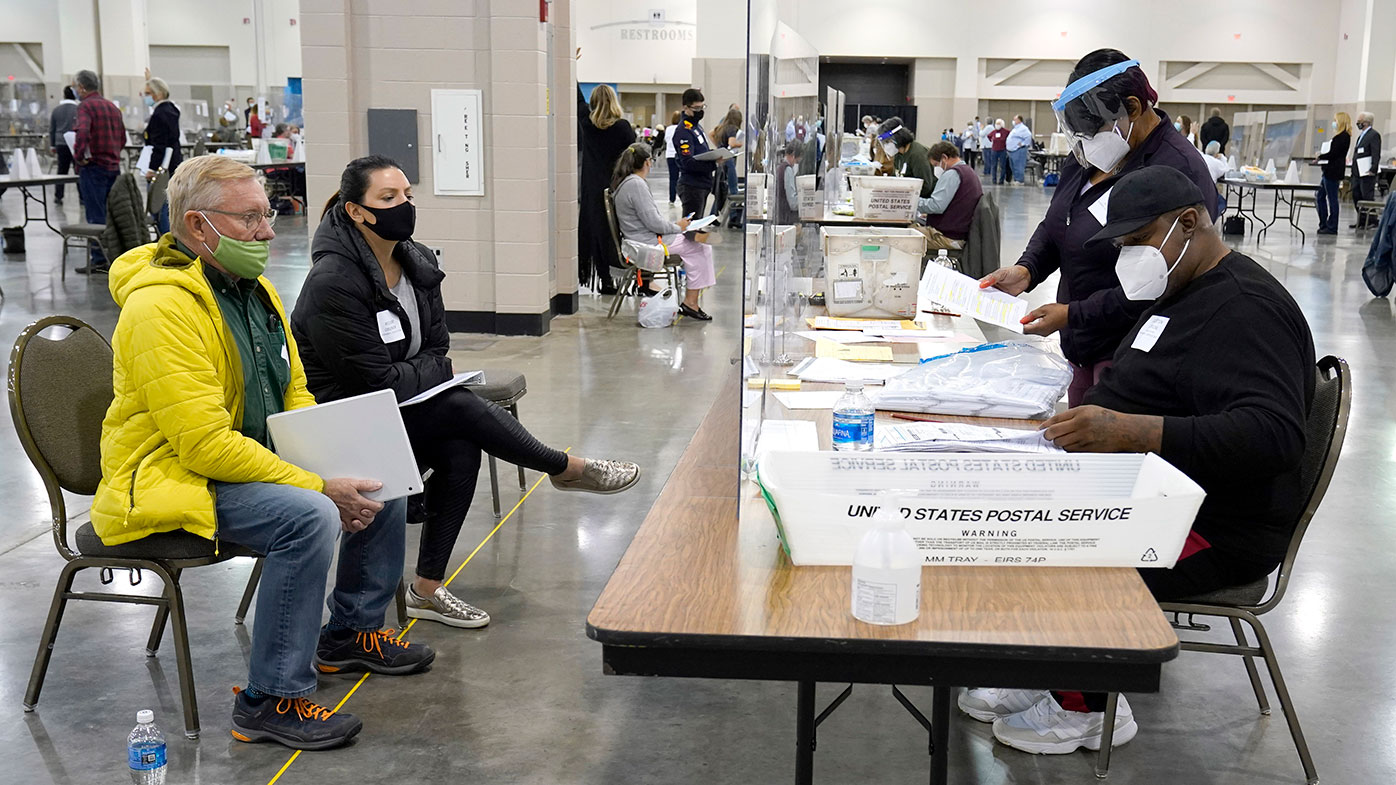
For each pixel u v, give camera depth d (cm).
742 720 271
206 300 246
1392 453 492
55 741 257
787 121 269
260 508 246
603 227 910
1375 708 276
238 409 258
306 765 247
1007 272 340
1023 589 161
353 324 297
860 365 306
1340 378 229
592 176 912
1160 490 170
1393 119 2441
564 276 818
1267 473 207
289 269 1011
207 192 242
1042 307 307
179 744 256
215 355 249
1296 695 282
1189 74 2617
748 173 189
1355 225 1497
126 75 2291
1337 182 1420
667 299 829
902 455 175
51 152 1817
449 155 716
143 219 877
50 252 1098
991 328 730
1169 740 261
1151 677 145
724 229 1348
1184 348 221
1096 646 143
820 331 358
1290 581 353
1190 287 227
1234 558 227
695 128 1048
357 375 300
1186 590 231
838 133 789
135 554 254
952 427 224
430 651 296
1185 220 222
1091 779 244
